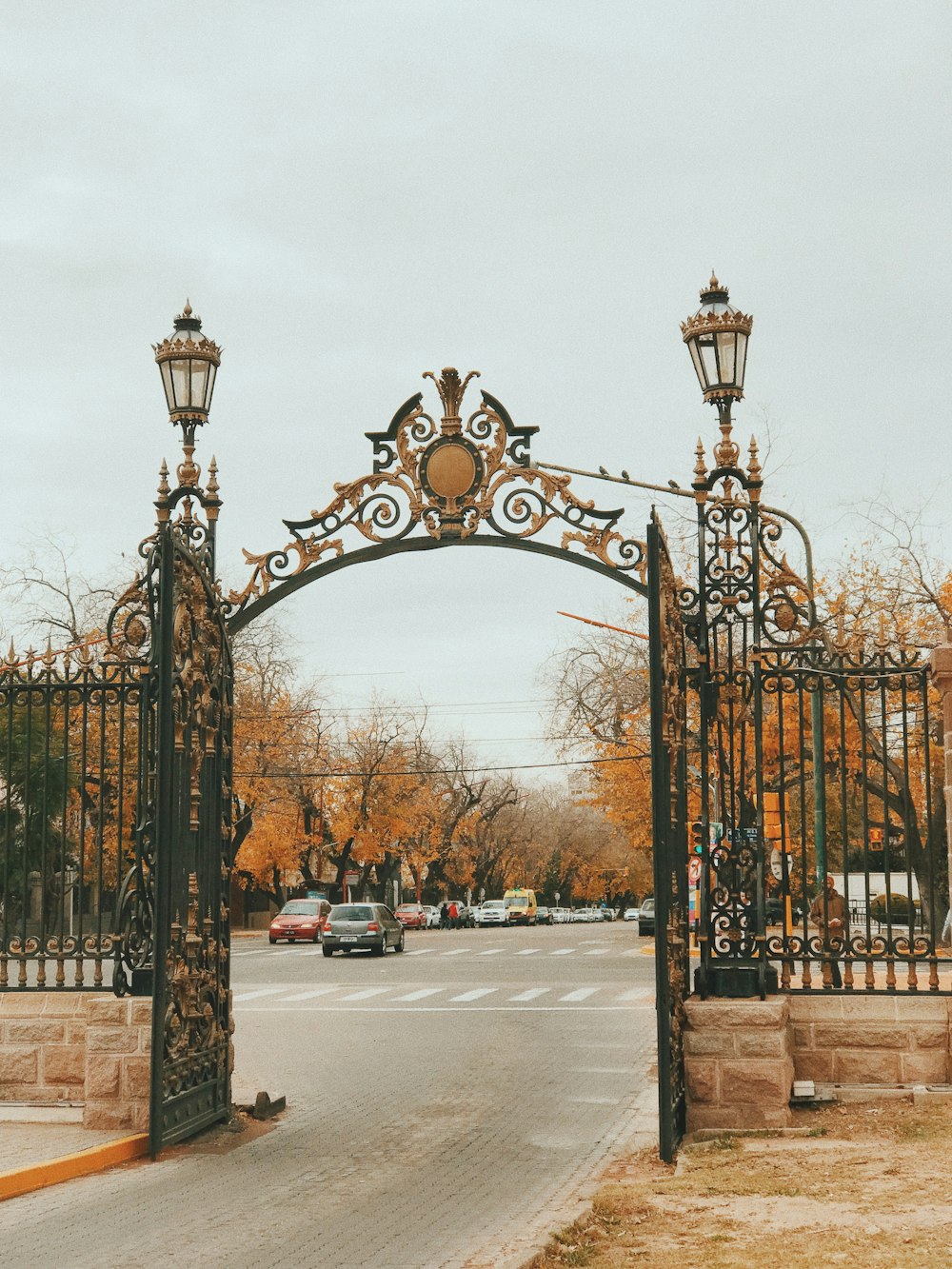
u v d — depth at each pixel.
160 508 12.26
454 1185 9.77
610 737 44.53
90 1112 11.12
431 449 11.92
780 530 12.20
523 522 11.76
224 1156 10.85
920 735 15.49
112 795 19.25
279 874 66.44
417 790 70.94
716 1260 7.19
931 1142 9.91
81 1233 8.33
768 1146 10.35
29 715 12.05
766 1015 11.17
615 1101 13.82
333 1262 7.60
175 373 12.34
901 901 22.92
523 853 104.62
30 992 12.34
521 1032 20.67
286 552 12.20
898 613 26.69
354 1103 13.73
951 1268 6.76
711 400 12.30
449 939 60.50
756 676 11.84
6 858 12.41
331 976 34.31
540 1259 7.31
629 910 109.62
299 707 61.62
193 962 11.44
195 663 11.45
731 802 11.89
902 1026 11.70
